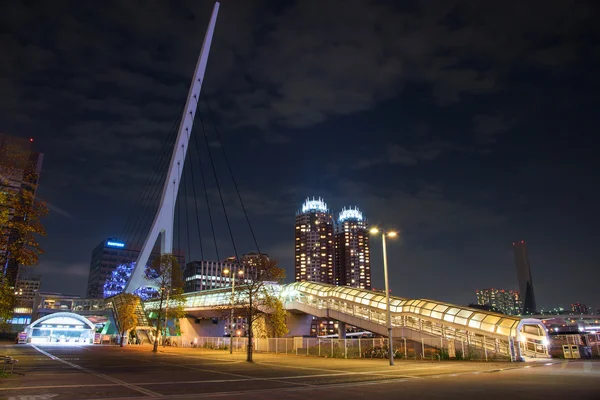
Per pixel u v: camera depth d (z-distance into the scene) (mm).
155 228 120312
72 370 30484
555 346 46969
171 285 76562
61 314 109688
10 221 22641
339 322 69500
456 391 18547
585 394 17203
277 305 60656
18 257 22844
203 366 35469
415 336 52406
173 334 102625
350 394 18031
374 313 62688
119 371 30094
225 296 89938
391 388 19938
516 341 42344
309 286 78000
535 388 19172
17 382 22266
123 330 94688
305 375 27016
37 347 76875
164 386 21094
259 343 64000
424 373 27484
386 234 39156
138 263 117438
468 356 41188
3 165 23719
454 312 51719
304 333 80125
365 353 48062
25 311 166250
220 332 111000
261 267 48625
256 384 22031
